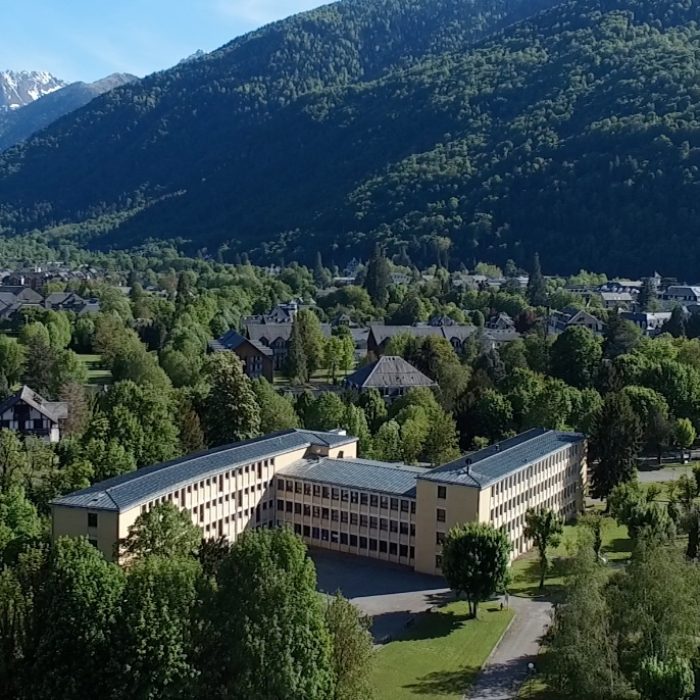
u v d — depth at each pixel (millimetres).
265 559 91250
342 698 94188
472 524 132250
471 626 127312
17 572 100875
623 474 182625
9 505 131750
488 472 149875
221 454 154500
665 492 189875
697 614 102688
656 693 94562
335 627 96750
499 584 128250
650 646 102625
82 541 96938
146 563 93312
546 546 148000
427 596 138875
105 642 86812
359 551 157250
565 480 176875
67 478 151125
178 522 116812
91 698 85562
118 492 129875
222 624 90062
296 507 162000
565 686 104062
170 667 85125
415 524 150500
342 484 157000
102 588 89938
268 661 88000
